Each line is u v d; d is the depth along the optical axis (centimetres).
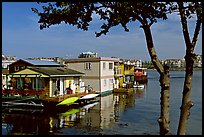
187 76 734
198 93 4681
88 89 4331
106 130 2147
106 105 3491
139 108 3238
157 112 2945
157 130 2122
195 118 2506
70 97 3256
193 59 730
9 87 3528
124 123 2405
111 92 4984
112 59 5038
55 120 2550
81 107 3322
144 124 2350
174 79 9875
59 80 3488
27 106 3048
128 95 4647
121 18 686
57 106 3056
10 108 3033
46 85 3303
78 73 3981
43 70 3409
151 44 736
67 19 716
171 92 5150
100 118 2644
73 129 2198
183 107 738
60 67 4212
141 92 5122
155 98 4200
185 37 728
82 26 735
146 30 728
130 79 6325
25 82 3438
